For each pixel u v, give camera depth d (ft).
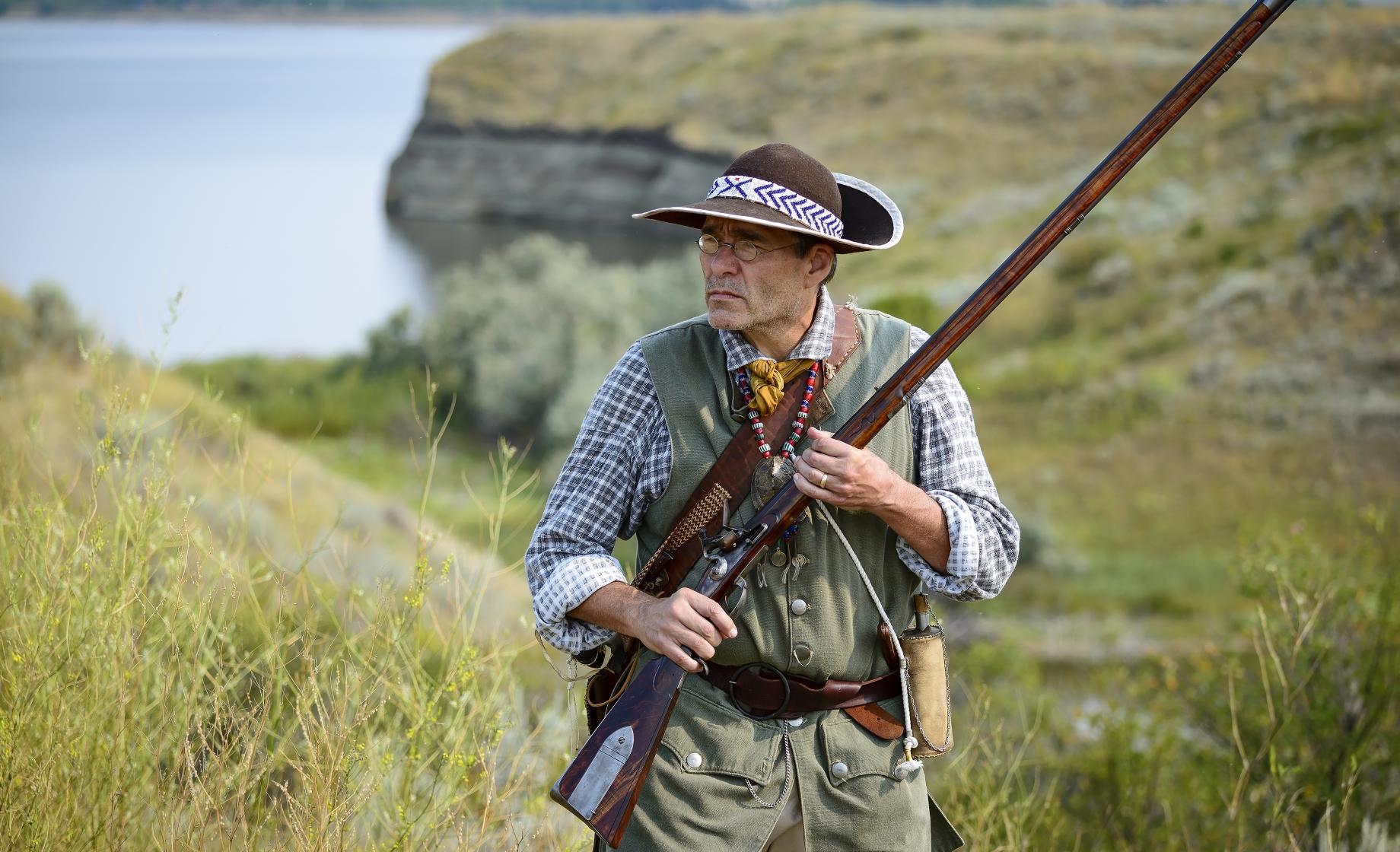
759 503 7.56
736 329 7.47
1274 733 13.69
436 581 8.87
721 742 7.60
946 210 232.73
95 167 354.54
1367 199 141.69
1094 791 16.79
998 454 109.29
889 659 7.89
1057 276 152.56
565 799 7.41
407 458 102.06
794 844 7.89
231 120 519.19
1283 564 16.99
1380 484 92.07
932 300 149.07
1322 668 15.96
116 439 9.21
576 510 7.77
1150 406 113.50
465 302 122.21
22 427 10.11
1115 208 174.81
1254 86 215.51
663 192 294.66
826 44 321.32
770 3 489.67
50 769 7.61
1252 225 153.69
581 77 341.00
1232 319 127.65
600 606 7.48
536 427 112.98
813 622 7.59
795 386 7.68
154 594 9.09
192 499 9.30
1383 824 13.87
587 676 8.39
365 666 8.55
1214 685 17.97
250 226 273.54
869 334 7.91
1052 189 229.45
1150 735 17.35
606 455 7.80
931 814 8.41
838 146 276.41
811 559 7.58
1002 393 124.06
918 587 8.17
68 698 8.02
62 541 8.64
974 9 350.02
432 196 320.70
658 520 7.80
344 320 182.70
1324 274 130.21
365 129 493.77
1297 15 243.81
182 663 8.39
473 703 8.78
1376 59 217.36
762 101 303.07
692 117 308.19
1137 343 129.70
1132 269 147.74
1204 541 85.46
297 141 447.83
